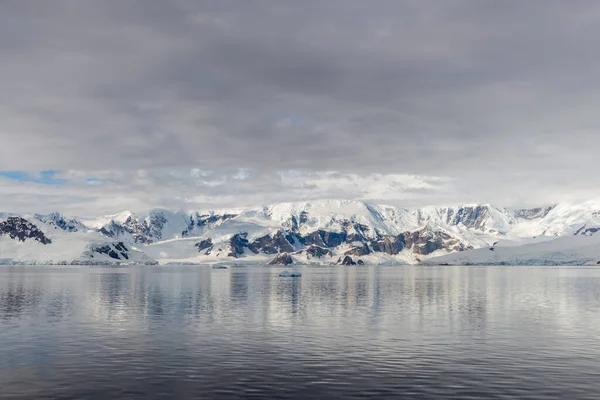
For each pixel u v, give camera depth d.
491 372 61.47
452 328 93.25
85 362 65.94
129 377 58.97
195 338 82.56
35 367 63.34
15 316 107.94
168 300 146.25
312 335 85.56
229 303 138.38
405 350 73.50
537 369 62.97
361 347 75.56
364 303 139.38
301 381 57.62
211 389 54.53
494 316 110.06
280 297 158.88
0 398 51.34
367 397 52.22
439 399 51.56
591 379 58.59
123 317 107.12
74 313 113.75
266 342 79.12
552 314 113.75
